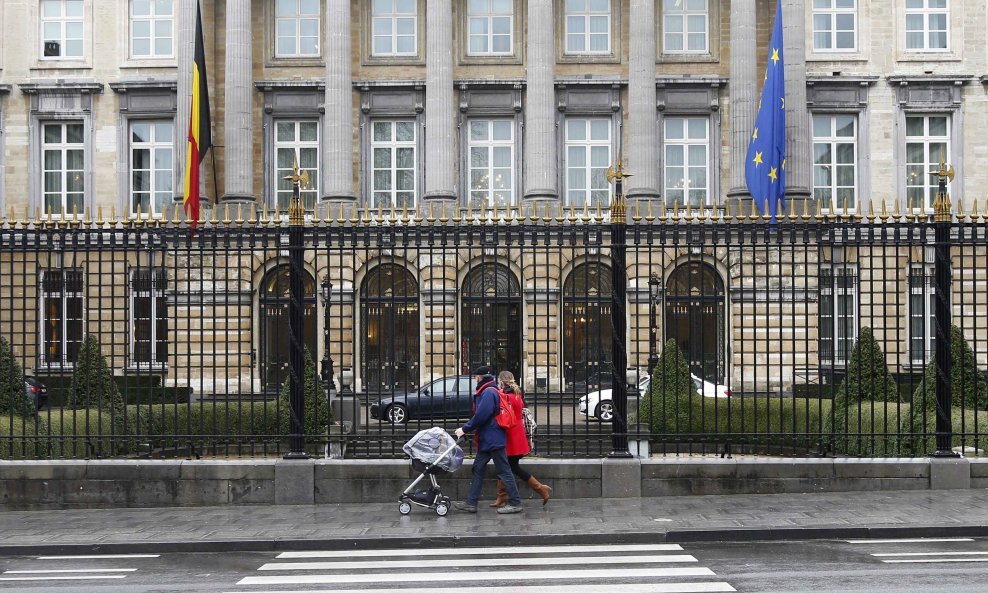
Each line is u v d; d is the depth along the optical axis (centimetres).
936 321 1555
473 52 4072
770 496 1516
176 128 3909
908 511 1383
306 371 1772
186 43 3828
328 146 3822
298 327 1548
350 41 3888
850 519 1334
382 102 4016
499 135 4044
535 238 1509
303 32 4062
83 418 1689
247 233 1541
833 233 1509
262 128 4000
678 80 3959
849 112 3991
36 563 1214
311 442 1565
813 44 4009
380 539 1276
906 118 4000
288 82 3978
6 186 4016
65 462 1530
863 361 1947
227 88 3825
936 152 4009
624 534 1275
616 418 1554
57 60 4028
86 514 1488
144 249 1531
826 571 1085
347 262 3119
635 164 3781
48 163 4053
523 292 1580
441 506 1417
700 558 1166
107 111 4009
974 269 1537
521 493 1537
